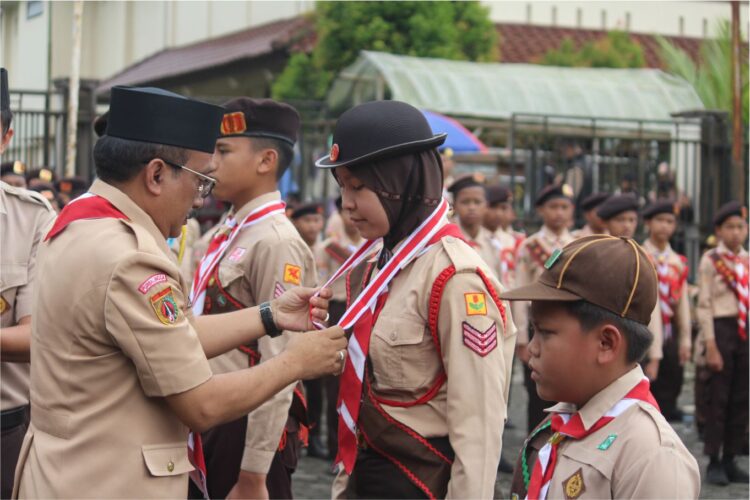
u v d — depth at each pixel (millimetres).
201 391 2635
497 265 7926
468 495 2830
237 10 18000
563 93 14133
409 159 2984
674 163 13180
